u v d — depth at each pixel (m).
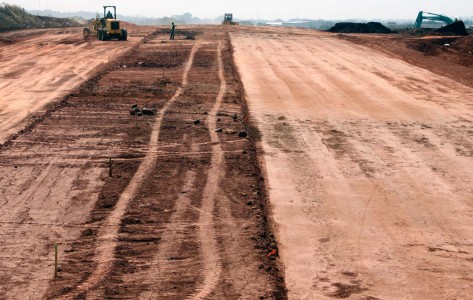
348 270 10.48
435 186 14.65
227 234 11.46
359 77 30.59
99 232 11.35
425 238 11.82
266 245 11.17
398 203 13.52
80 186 13.60
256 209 12.67
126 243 10.96
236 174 14.74
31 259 10.30
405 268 10.61
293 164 16.00
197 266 10.24
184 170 14.88
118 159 15.55
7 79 27.58
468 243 11.66
